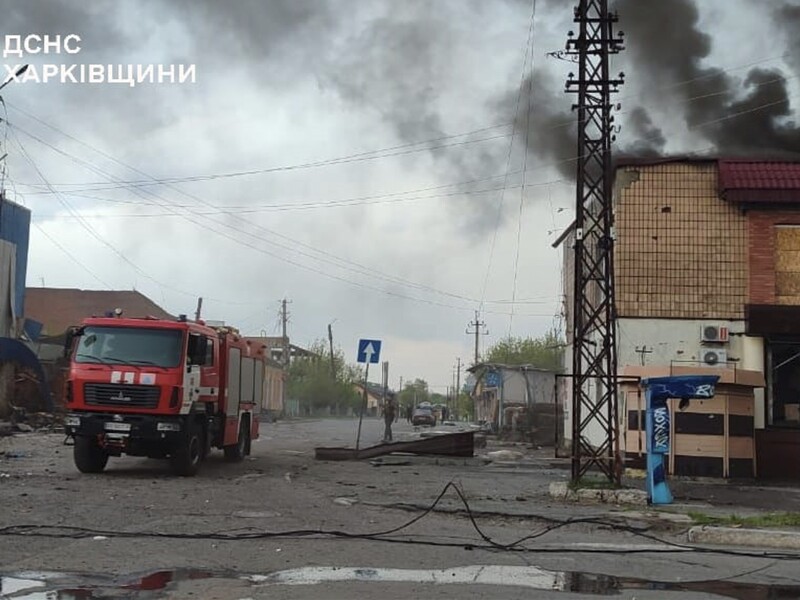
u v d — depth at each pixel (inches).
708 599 303.4
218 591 292.7
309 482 668.1
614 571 349.1
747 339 894.4
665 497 577.6
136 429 647.1
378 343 986.1
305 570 330.6
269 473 728.3
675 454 769.6
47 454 856.3
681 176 917.8
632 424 798.5
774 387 885.2
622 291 910.4
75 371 657.0
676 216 914.7
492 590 306.5
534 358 3132.4
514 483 714.2
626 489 594.9
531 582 322.7
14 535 382.3
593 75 635.5
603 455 671.8
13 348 1295.5
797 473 865.5
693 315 904.3
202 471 722.8
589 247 997.2
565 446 1230.9
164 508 484.1
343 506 524.4
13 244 1497.3
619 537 441.1
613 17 636.1
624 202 919.7
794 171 899.4
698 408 769.6
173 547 367.6
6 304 1478.8
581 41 634.8
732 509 561.3
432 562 354.0
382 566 342.6
